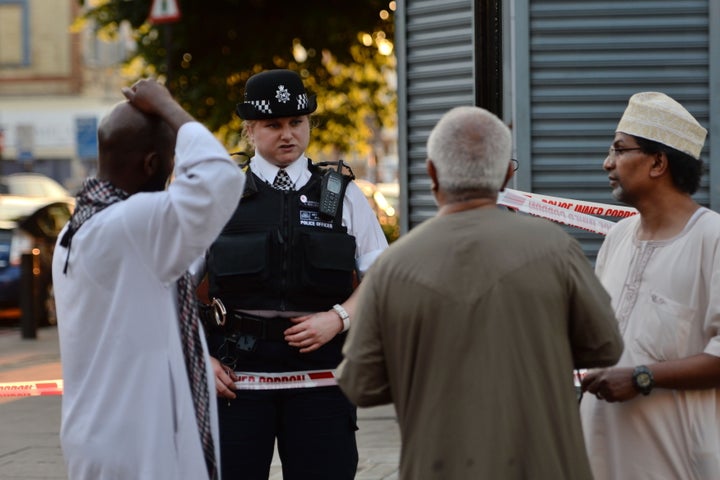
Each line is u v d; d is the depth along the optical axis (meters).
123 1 38.84
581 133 12.98
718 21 12.70
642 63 12.85
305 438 8.61
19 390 11.28
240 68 37.59
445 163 6.17
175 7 31.41
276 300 8.57
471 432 5.89
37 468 14.36
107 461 6.44
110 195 6.71
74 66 85.19
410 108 14.28
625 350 7.26
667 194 7.33
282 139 8.79
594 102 12.95
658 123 7.26
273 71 8.84
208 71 37.53
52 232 31.91
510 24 12.98
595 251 12.66
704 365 6.95
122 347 6.45
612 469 7.31
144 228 6.41
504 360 5.92
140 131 6.70
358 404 6.31
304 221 8.70
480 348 5.93
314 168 9.05
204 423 6.61
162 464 6.43
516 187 13.03
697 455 7.12
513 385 5.92
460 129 6.17
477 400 5.91
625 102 12.88
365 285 6.27
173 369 6.50
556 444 5.98
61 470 14.26
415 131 14.26
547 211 10.56
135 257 6.44
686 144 7.26
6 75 85.81
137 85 6.76
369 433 15.91
